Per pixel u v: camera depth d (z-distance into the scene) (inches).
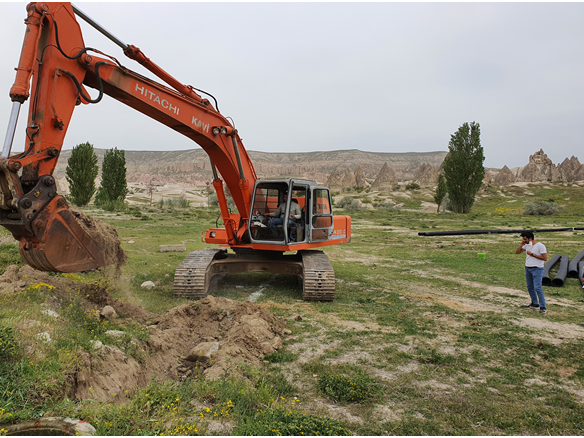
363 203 3230.8
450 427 161.9
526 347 257.4
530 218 1733.5
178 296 358.0
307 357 234.4
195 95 309.6
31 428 129.5
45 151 192.5
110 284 352.2
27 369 153.1
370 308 351.3
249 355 223.5
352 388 187.2
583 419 169.8
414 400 185.0
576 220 1561.3
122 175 2133.4
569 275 515.2
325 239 433.4
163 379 201.6
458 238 1009.5
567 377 214.1
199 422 150.6
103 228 362.9
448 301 384.2
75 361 168.4
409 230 1218.0
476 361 233.6
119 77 243.9
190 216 1659.7
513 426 163.6
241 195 386.3
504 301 386.6
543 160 5748.0
